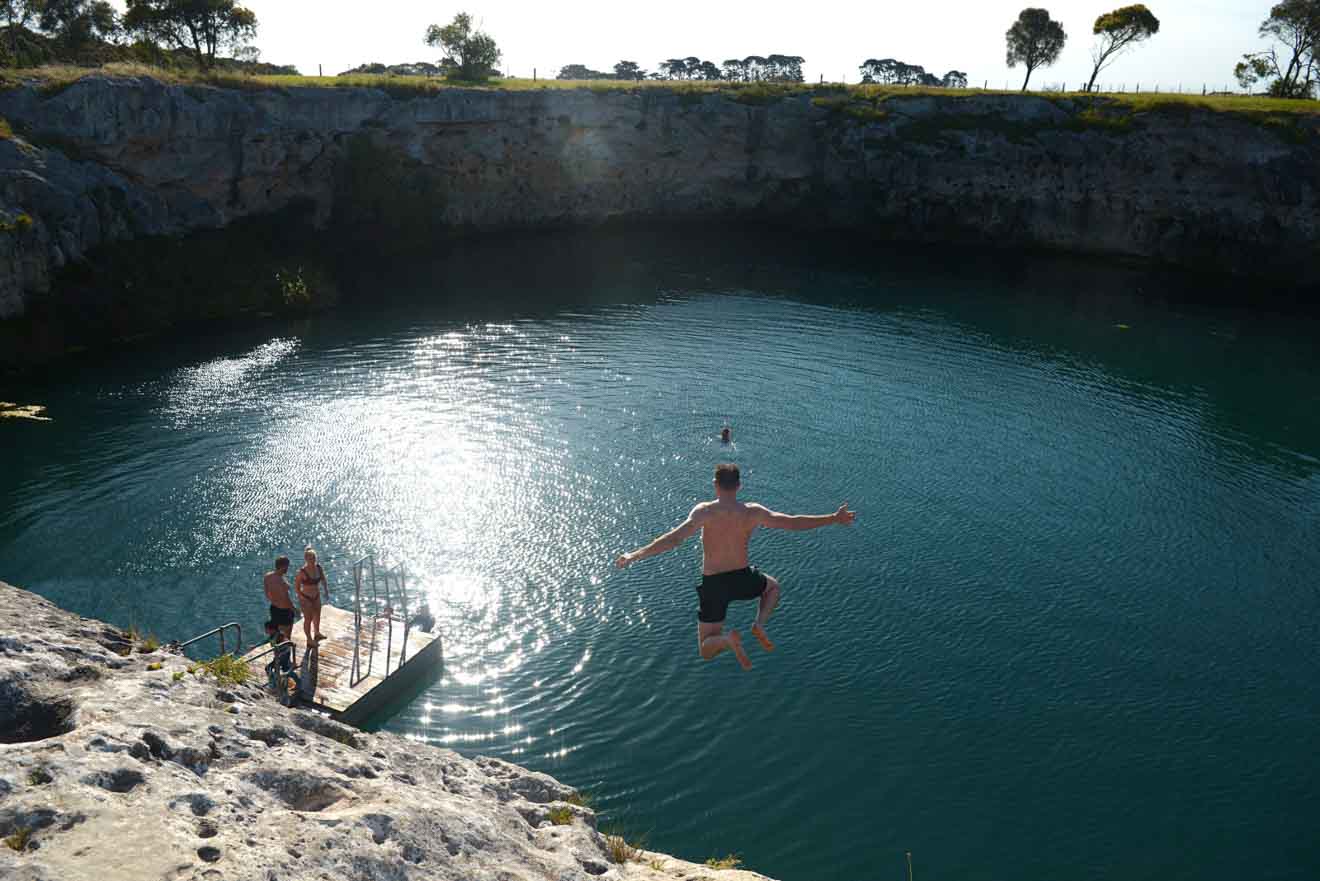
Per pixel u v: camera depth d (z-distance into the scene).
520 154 81.81
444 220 79.38
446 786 9.05
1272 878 19.16
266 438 39.00
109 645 8.80
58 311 48.34
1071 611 28.81
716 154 88.81
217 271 58.66
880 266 78.25
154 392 43.62
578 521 33.09
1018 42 102.88
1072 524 34.47
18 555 29.09
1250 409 47.00
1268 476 39.19
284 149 64.94
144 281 53.69
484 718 23.14
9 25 68.75
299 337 53.50
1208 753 22.75
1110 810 20.88
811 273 74.94
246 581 28.41
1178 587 30.44
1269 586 30.67
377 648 24.69
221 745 6.80
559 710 23.52
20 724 6.65
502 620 27.22
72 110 52.25
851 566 30.94
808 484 36.78
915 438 41.91
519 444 39.62
